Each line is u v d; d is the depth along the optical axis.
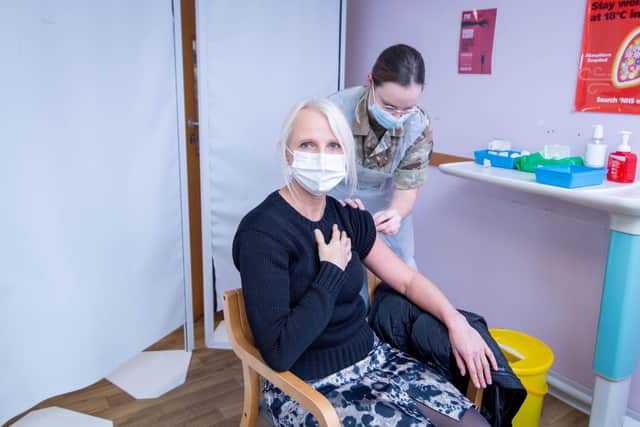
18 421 1.88
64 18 1.67
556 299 2.07
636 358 1.69
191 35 2.44
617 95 1.76
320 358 1.20
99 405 1.99
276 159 2.42
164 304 2.23
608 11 1.74
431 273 2.62
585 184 1.63
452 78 2.32
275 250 1.12
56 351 1.80
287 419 1.15
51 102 1.66
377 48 2.70
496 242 2.26
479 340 1.25
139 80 1.95
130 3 1.88
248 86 2.26
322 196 1.24
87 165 1.80
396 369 1.27
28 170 1.62
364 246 1.34
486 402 1.28
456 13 2.25
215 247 2.35
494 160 2.00
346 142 1.18
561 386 2.07
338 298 1.21
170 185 2.16
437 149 2.47
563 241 2.01
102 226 1.89
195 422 1.91
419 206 2.61
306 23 2.37
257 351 1.19
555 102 1.95
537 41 1.97
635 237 1.52
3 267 1.60
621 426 1.79
